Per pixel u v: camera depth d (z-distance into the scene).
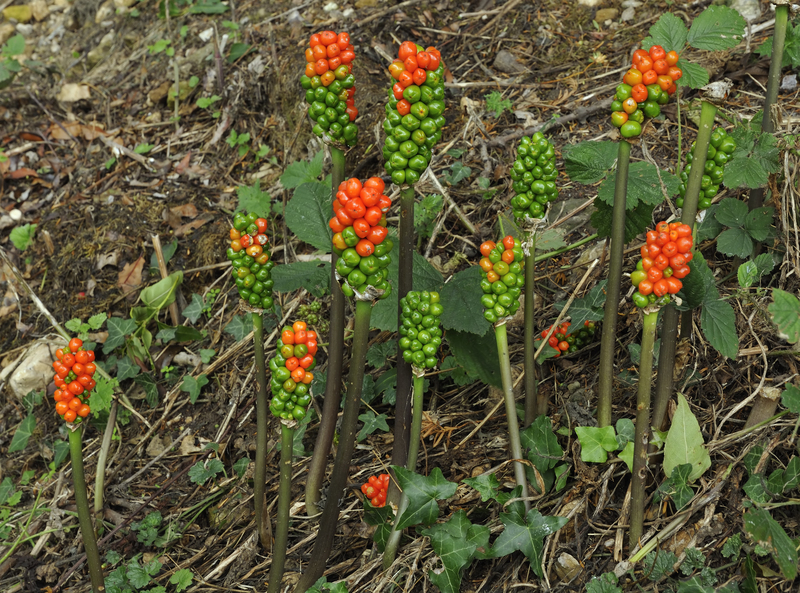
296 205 1.37
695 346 1.24
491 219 1.46
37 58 2.33
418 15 1.82
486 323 1.25
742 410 1.20
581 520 1.18
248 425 1.41
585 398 1.25
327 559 1.20
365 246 1.07
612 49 1.60
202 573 1.28
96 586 1.21
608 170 1.20
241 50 1.93
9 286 1.72
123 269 1.65
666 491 1.14
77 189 1.87
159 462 1.42
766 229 1.25
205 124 1.92
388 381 1.35
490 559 1.18
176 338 1.51
